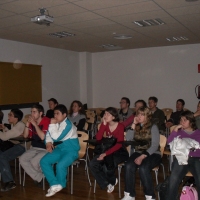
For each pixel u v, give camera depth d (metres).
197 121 3.58
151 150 2.97
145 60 8.16
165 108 7.61
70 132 3.31
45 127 3.58
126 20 4.66
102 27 5.17
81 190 3.48
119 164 3.21
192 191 2.68
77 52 8.73
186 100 7.64
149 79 8.14
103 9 4.00
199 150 2.73
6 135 3.59
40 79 7.25
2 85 6.17
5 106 6.30
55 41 6.65
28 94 6.88
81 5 3.79
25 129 3.61
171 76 7.81
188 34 6.02
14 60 6.50
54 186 3.18
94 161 3.29
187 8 4.01
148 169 2.89
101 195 3.31
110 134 3.33
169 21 4.79
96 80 9.03
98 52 8.91
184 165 2.72
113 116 3.30
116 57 8.63
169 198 2.70
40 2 3.62
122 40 6.66
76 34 5.81
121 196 3.27
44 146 3.58
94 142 3.21
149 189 2.88
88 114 6.65
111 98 8.80
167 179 2.84
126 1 3.65
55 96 7.85
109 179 3.32
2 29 5.20
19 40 6.45
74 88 8.62
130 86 8.45
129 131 3.33
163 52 7.88
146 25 5.07
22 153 3.73
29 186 3.66
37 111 3.59
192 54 7.47
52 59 7.71
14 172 4.32
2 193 3.39
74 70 8.61
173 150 2.69
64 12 4.12
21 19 4.47
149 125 3.10
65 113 3.33
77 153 3.35
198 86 7.44
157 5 3.85
